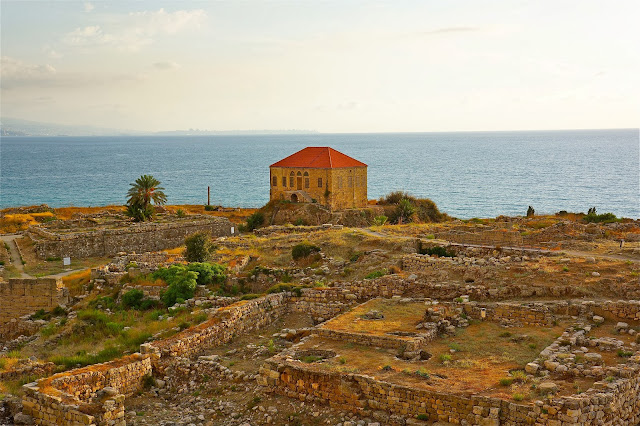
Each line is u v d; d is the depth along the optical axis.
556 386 22.02
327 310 37.31
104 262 65.94
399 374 24.31
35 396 24.28
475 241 52.25
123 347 33.72
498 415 21.03
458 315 31.62
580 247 45.91
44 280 46.56
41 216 94.38
